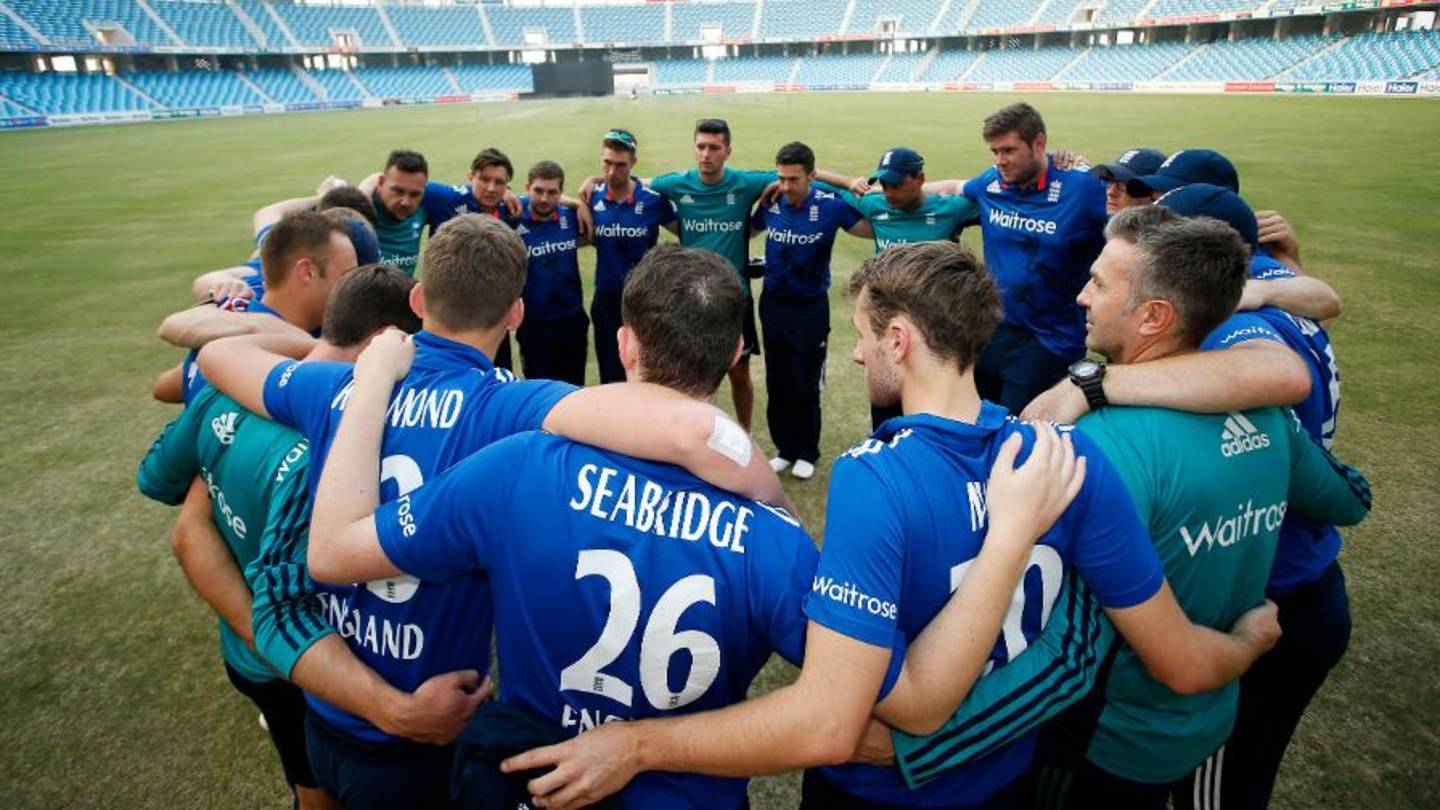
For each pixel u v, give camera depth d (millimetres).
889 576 1172
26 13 46031
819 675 1121
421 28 66938
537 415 1481
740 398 5027
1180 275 1520
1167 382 1488
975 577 1179
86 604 3434
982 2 61406
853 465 1271
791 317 4484
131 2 51875
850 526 1202
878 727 1237
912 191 4320
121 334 7098
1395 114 25719
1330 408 1995
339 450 1406
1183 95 41250
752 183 4828
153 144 27312
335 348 1861
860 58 65688
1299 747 2568
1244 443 1501
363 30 64062
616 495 1219
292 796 2469
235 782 2520
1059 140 19812
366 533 1285
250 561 1781
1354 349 6008
